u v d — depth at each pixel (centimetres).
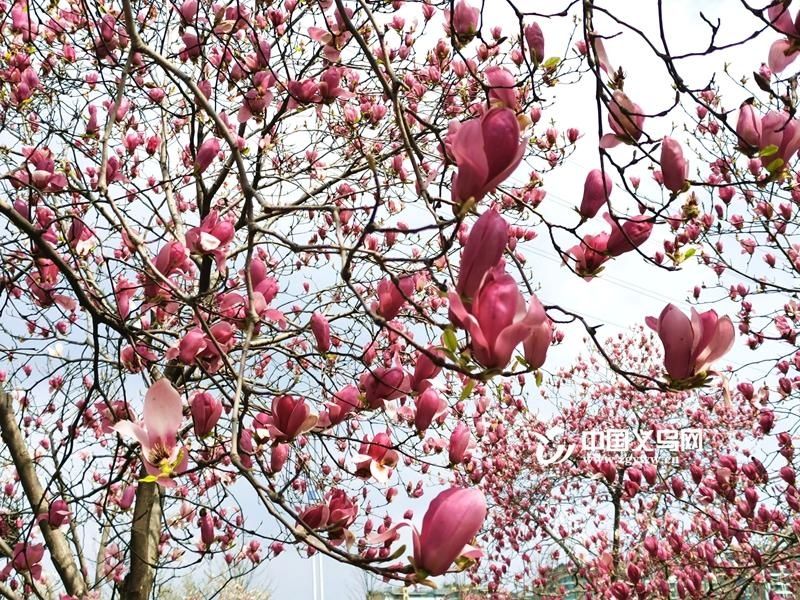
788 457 616
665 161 202
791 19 196
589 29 203
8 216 258
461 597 1138
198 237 252
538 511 1203
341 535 212
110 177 313
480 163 141
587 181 209
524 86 386
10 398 484
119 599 491
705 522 782
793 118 197
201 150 291
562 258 216
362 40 181
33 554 367
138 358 283
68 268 267
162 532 583
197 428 221
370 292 477
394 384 256
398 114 179
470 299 141
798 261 649
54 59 487
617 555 972
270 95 360
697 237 617
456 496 148
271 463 239
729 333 169
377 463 251
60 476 358
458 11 216
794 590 767
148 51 221
